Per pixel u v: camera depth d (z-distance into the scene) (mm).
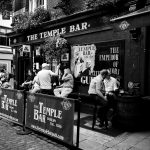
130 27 4129
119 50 6781
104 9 6957
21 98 5527
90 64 7801
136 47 6238
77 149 4156
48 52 8406
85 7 7945
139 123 5383
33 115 5141
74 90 8383
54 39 8297
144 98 5520
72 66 8555
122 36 6688
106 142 4586
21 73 12516
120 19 4301
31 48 11125
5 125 6047
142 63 6098
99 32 7441
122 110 5395
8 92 6105
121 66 6719
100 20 7262
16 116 5727
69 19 8320
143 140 4711
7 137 4965
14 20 11992
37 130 5004
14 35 12102
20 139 4828
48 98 4664
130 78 6441
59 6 8875
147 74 6086
